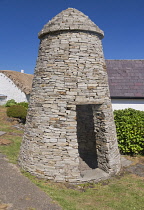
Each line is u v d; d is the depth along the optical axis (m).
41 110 5.61
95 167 7.05
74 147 5.41
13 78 22.27
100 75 5.98
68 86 5.51
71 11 6.02
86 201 4.55
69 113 5.45
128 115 8.98
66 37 5.71
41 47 6.20
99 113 6.14
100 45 6.30
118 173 6.30
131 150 8.41
